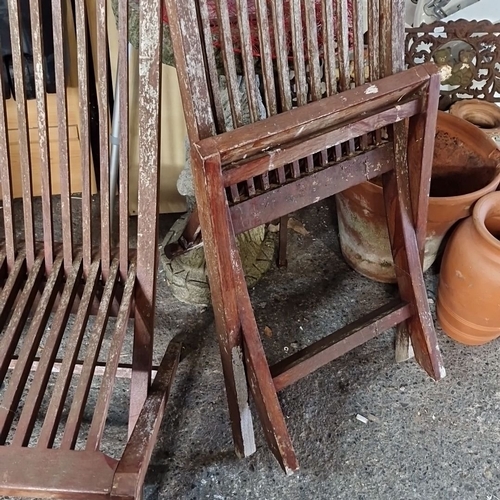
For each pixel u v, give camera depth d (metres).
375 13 0.91
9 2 0.82
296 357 1.11
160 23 0.79
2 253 1.00
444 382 1.31
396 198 1.08
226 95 1.15
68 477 0.73
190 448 1.19
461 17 1.59
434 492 1.14
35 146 1.48
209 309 1.44
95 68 1.36
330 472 1.16
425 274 1.53
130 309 0.95
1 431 0.80
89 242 0.98
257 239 1.46
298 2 0.85
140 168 0.89
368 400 1.27
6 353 0.88
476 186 1.38
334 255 1.58
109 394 0.83
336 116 0.87
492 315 1.25
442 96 1.55
